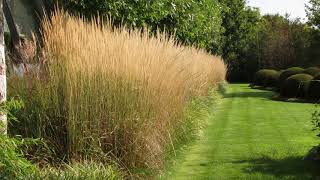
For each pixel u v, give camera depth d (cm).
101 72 527
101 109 521
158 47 641
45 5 880
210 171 676
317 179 613
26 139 360
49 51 537
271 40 4066
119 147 524
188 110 812
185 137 755
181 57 764
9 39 858
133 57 562
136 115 530
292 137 1027
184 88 739
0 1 353
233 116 1465
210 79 1691
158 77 581
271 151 830
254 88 3184
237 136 1031
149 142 534
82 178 428
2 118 353
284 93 2158
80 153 506
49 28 548
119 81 532
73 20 560
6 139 328
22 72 570
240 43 4309
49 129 521
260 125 1245
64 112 520
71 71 518
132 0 845
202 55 1423
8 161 329
